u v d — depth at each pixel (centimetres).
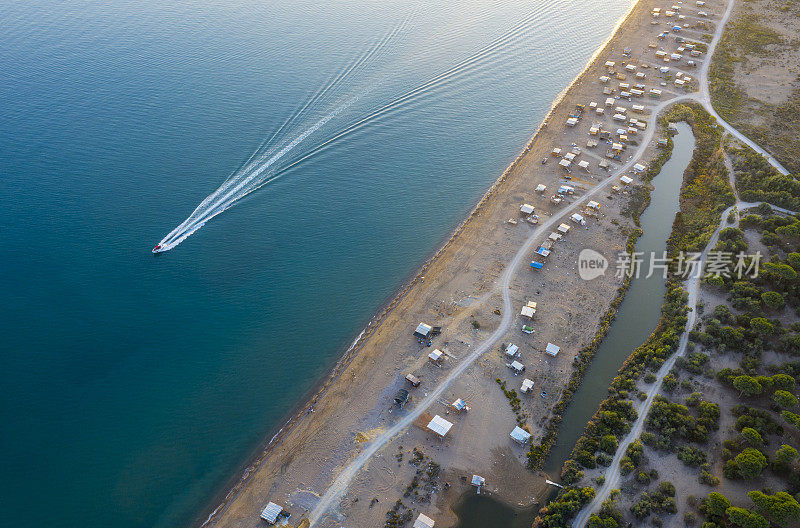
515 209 16200
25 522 9281
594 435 10419
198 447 10519
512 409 11019
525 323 12781
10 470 9931
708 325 12019
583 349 12194
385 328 12756
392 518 9288
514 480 9912
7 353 11762
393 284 14050
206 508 9612
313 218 15762
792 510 8350
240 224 15338
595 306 13238
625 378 11400
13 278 13288
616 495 9369
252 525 9288
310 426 10769
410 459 10162
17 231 14462
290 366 12050
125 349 12069
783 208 14775
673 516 9081
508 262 14438
